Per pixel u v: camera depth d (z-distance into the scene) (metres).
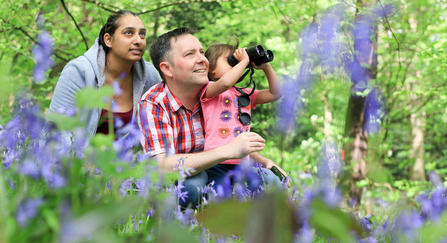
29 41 5.74
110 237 0.34
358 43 4.46
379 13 4.14
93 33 5.11
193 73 2.14
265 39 7.05
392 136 8.24
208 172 2.27
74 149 0.78
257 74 6.24
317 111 5.32
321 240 0.79
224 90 2.19
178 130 2.22
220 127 2.22
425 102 6.70
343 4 4.01
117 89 0.64
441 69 4.78
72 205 0.48
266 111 6.61
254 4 5.20
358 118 4.67
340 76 4.48
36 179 0.78
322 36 3.94
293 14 4.97
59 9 6.38
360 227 0.24
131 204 0.30
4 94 0.29
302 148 5.86
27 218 0.47
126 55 2.54
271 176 2.07
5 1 4.71
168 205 0.75
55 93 2.49
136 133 0.89
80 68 2.47
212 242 1.02
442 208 0.96
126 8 5.00
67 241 0.28
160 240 0.28
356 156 4.40
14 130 1.10
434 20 5.36
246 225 0.23
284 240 0.23
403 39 4.93
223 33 6.57
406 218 0.60
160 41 2.25
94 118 2.32
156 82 2.81
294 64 5.89
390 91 6.31
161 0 5.36
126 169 0.59
